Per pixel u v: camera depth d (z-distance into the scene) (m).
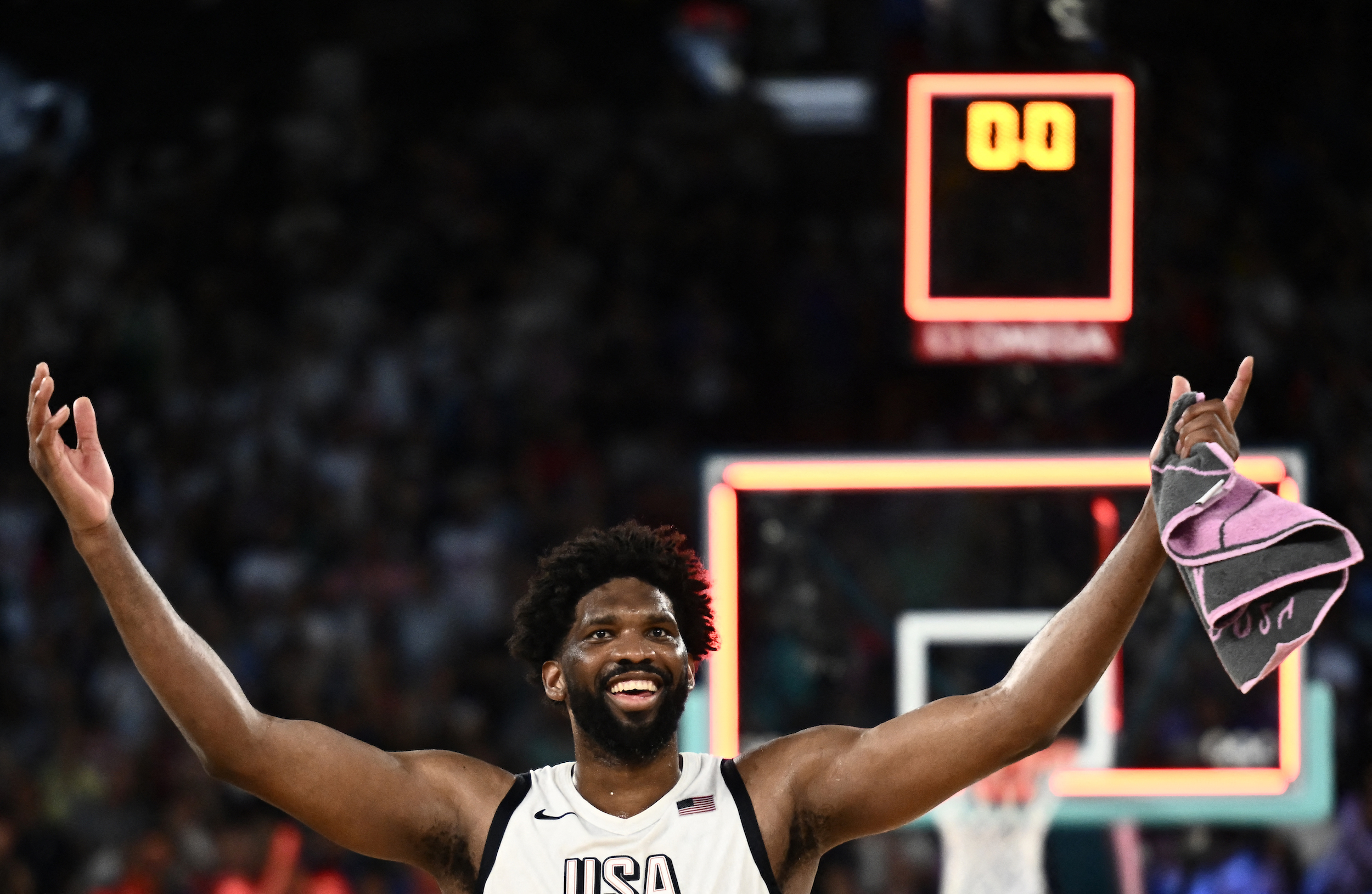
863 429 18.97
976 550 10.77
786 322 19.77
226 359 19.44
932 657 10.77
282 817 14.21
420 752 5.93
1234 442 5.49
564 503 17.94
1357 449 17.34
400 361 19.20
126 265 20.34
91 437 5.43
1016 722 5.57
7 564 17.62
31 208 20.58
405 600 16.89
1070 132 10.19
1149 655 10.95
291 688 16.03
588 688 5.66
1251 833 13.09
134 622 5.42
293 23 22.16
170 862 14.23
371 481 18.02
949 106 10.18
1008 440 11.28
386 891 13.95
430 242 20.56
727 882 5.58
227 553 17.78
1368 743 14.02
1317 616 5.20
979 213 10.21
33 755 15.79
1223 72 20.00
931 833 13.02
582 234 20.58
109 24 21.81
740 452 10.68
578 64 21.86
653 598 5.76
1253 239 18.75
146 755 15.44
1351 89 20.30
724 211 20.55
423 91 21.83
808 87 21.58
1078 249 10.22
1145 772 10.90
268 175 21.14
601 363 19.47
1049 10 10.23
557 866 5.59
